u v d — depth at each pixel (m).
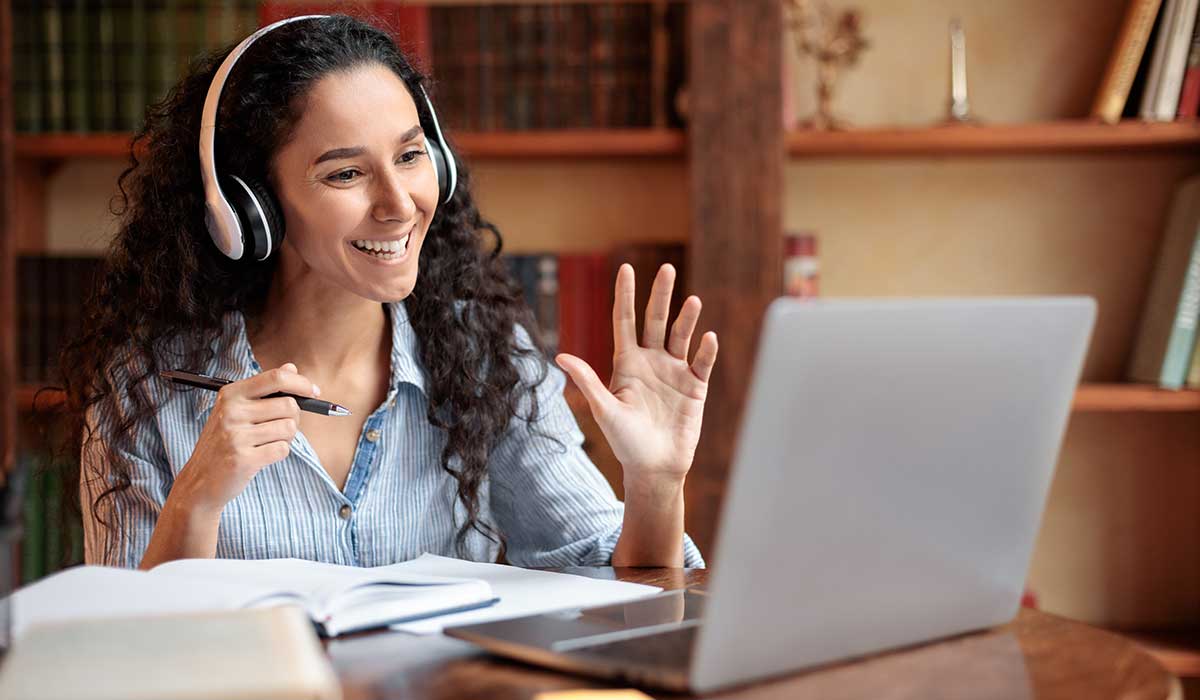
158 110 1.59
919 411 0.81
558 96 2.45
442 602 0.98
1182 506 2.70
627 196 2.71
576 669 0.81
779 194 2.37
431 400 1.52
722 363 2.37
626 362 1.27
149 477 1.44
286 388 1.22
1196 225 2.41
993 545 0.91
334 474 1.47
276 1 2.39
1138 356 2.57
